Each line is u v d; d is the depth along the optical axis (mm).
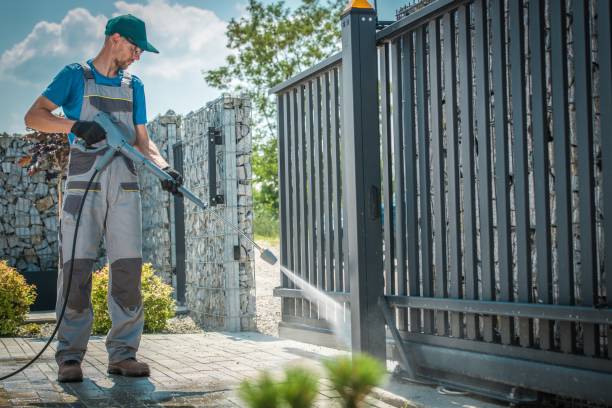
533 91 2812
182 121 8836
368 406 725
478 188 3184
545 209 2770
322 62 4512
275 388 624
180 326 7750
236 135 7164
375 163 3801
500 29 2988
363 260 3762
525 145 2883
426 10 3408
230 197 7070
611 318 2428
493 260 3102
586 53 2580
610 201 2498
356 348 3775
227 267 7008
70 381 3826
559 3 2666
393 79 3785
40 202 11859
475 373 3160
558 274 2705
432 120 3469
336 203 4500
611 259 2496
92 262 3971
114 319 4062
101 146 3957
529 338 2867
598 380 2514
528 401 2973
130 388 3615
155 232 10000
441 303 3348
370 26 3826
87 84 3969
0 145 11750
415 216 3623
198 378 3916
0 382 3822
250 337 6230
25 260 11773
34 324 7426
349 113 3826
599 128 2793
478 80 3133
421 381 3551
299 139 5016
